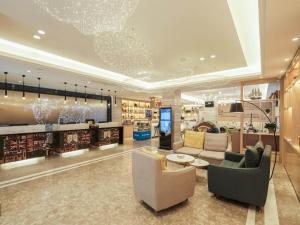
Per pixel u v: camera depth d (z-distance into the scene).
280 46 3.05
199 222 2.34
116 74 6.34
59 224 2.27
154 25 2.97
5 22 2.88
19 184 3.53
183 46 3.84
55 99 8.46
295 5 1.94
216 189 2.94
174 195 2.57
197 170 4.41
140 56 3.61
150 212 2.56
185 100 12.45
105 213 2.52
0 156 4.61
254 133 5.87
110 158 5.65
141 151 2.77
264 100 6.01
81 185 3.49
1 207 2.67
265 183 2.58
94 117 10.30
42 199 2.92
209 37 3.42
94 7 1.79
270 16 2.16
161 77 6.81
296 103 3.55
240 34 3.46
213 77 6.14
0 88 6.69
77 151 6.41
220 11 2.59
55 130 5.81
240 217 2.46
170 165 4.70
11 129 4.84
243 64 5.10
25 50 4.02
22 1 2.33
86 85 7.30
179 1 2.35
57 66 4.67
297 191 3.08
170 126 6.99
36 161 5.26
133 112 12.55
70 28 3.07
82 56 4.46
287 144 4.23
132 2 1.72
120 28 2.19
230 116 7.88
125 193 3.15
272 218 2.44
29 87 7.52
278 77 5.38
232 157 3.77
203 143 4.86
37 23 2.91
